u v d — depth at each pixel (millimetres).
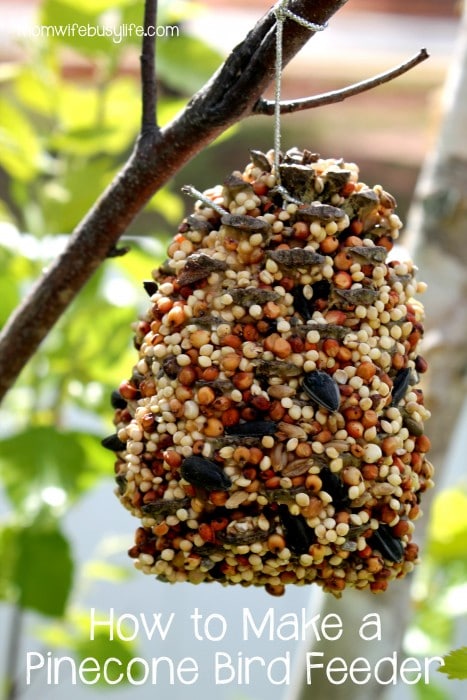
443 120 657
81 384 707
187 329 502
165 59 696
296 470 496
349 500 500
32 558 686
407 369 513
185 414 500
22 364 575
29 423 706
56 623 814
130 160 550
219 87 529
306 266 498
